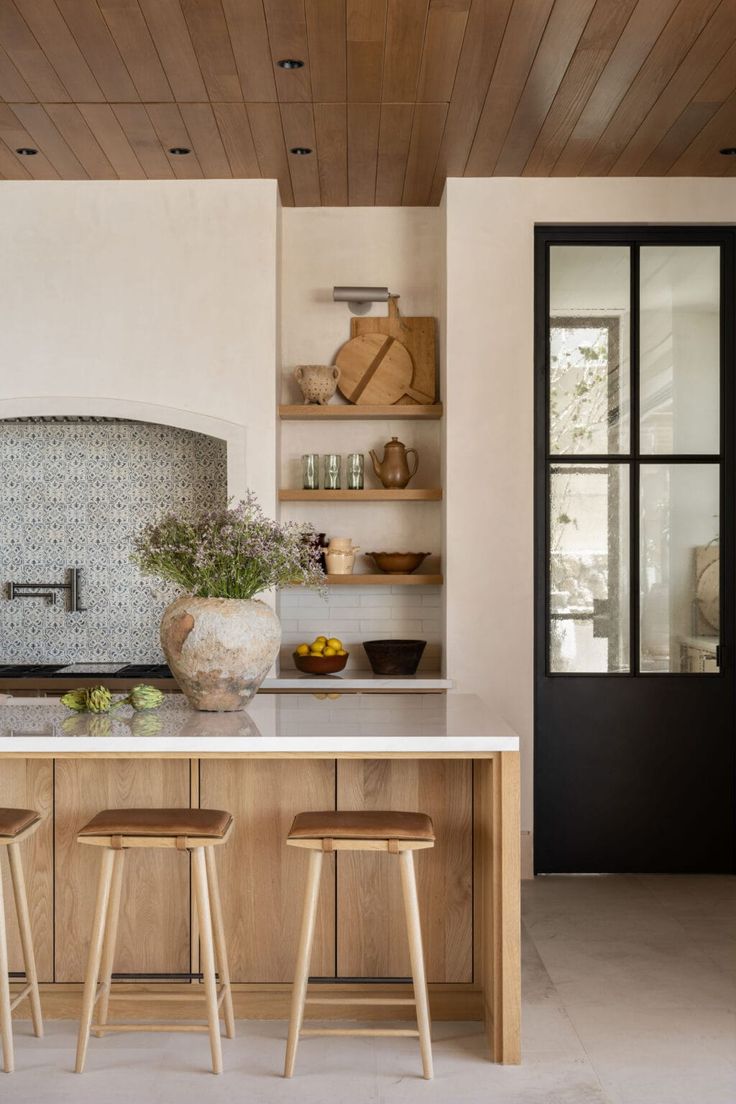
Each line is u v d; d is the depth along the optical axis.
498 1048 3.06
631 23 3.60
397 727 3.19
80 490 5.64
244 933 3.36
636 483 5.20
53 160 4.82
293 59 3.86
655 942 4.12
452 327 5.11
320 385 5.28
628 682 5.17
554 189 5.09
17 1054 3.11
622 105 4.26
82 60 3.85
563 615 5.20
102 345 5.06
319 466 5.42
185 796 3.38
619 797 5.16
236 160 4.85
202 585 3.55
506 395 5.11
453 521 5.09
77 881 3.36
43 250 5.07
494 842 3.06
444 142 4.65
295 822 3.01
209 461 5.61
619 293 5.21
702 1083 2.94
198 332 5.07
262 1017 3.36
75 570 5.62
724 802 5.16
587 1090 2.89
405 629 5.50
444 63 3.89
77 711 3.55
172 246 5.07
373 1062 3.07
